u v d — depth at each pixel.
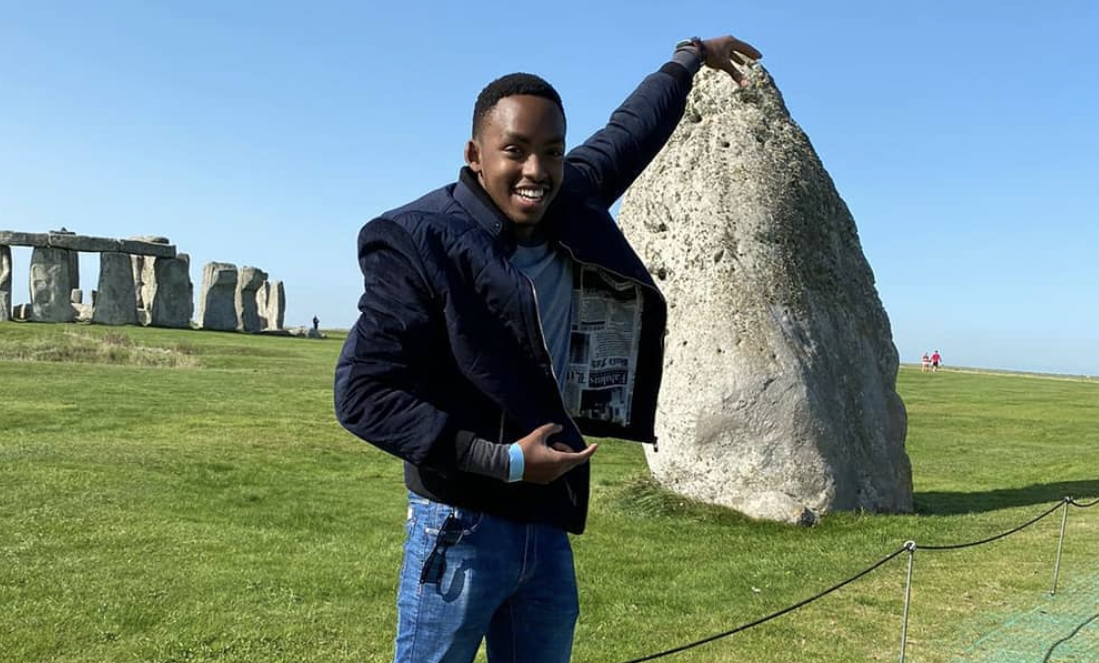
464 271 2.72
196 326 50.22
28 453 11.71
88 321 45.47
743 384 10.24
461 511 2.84
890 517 10.11
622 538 9.18
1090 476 14.59
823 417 10.28
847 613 6.92
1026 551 8.87
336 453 14.20
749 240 10.74
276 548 8.27
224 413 17.56
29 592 6.62
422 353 2.70
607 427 3.23
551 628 3.05
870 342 11.32
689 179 11.18
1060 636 6.45
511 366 2.76
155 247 47.81
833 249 11.28
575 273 3.14
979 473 15.38
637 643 6.19
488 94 2.87
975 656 6.08
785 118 11.67
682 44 4.08
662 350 3.27
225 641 5.93
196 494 10.38
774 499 9.95
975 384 42.72
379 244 2.75
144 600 6.61
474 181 2.95
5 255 44.06
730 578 7.82
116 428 14.93
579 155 3.43
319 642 6.00
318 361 33.19
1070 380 53.69
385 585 7.26
